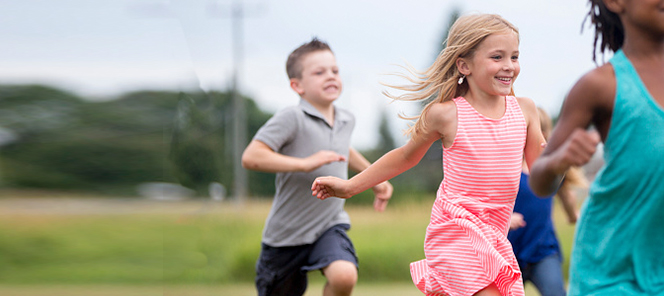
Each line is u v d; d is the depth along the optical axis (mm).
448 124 3404
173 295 9805
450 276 3379
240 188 26562
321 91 5145
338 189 3709
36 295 8977
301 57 5223
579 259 2650
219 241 14461
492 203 3387
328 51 5250
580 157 2211
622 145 2434
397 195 28484
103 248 11180
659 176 2391
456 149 3389
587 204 2641
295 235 5035
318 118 5152
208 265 13516
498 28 3320
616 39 2658
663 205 2418
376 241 15539
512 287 3395
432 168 42219
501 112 3416
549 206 4883
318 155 4785
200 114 25766
